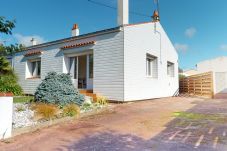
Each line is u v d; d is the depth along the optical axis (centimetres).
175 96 1728
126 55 1102
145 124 634
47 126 637
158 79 1488
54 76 985
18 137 541
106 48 1154
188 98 1482
